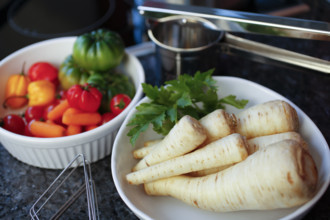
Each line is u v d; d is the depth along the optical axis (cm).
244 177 64
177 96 82
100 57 97
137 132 78
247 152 70
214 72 101
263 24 80
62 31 142
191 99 85
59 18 149
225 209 69
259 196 63
